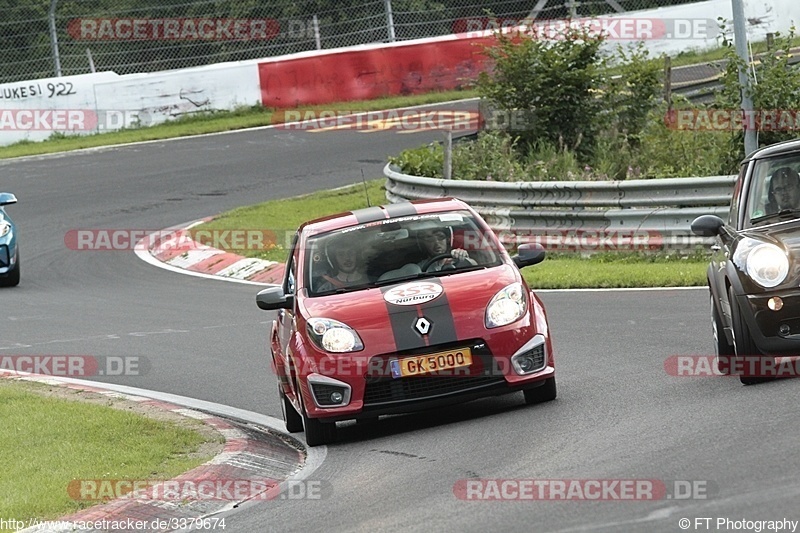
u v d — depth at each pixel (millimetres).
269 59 101625
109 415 28594
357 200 69000
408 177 59312
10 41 98062
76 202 74750
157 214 70062
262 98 101312
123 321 45594
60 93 96500
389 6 105688
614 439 21266
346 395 24781
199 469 23109
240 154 86688
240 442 25531
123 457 24469
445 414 27062
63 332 44281
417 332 24828
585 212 50562
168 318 45594
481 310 25156
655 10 104938
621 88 67625
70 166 86125
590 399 25719
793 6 108938
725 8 107062
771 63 56750
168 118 99188
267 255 57562
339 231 28453
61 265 60062
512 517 16891
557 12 105562
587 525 15945
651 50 104312
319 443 25672
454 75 104688
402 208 29125
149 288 53031
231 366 36406
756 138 52469
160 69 104938
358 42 106438
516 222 52844
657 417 22703
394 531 17094
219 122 98750
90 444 25828
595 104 67250
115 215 70625
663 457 19234
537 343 25281
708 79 83500
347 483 21141
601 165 61281
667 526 15391
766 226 25969
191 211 70062
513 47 66938
